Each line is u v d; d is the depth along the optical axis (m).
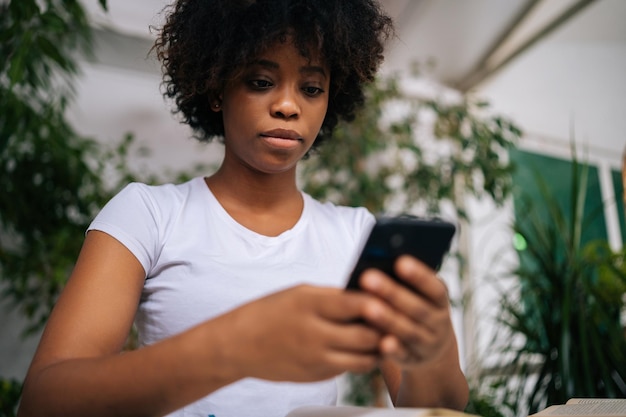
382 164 2.56
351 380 2.41
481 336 2.61
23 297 1.88
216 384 0.31
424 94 2.85
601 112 2.89
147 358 0.33
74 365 0.37
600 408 0.52
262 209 0.65
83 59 2.29
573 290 1.48
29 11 1.12
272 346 0.28
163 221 0.59
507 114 3.00
